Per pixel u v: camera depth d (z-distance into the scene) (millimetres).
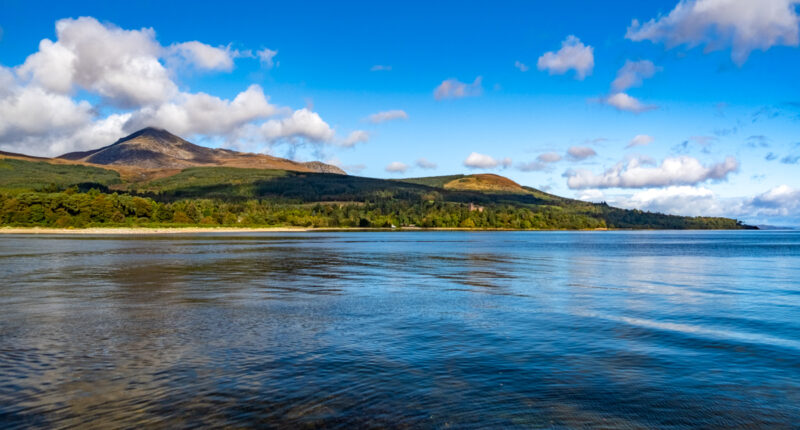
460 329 20719
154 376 14227
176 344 17891
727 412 12125
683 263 62125
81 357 16109
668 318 23469
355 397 12750
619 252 89250
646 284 38344
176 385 13508
